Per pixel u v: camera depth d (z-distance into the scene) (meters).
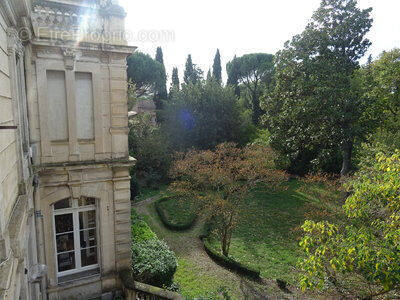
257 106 37.03
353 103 17.45
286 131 21.31
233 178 16.66
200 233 16.98
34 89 7.94
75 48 8.17
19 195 5.22
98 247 9.32
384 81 18.80
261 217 19.36
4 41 4.49
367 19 18.47
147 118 27.77
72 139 8.51
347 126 18.25
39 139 8.12
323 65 18.31
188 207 20.28
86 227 9.29
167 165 25.44
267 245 15.83
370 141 18.89
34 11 7.75
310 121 19.14
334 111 17.59
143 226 13.88
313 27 19.62
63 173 8.52
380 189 5.56
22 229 4.44
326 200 17.02
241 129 28.42
